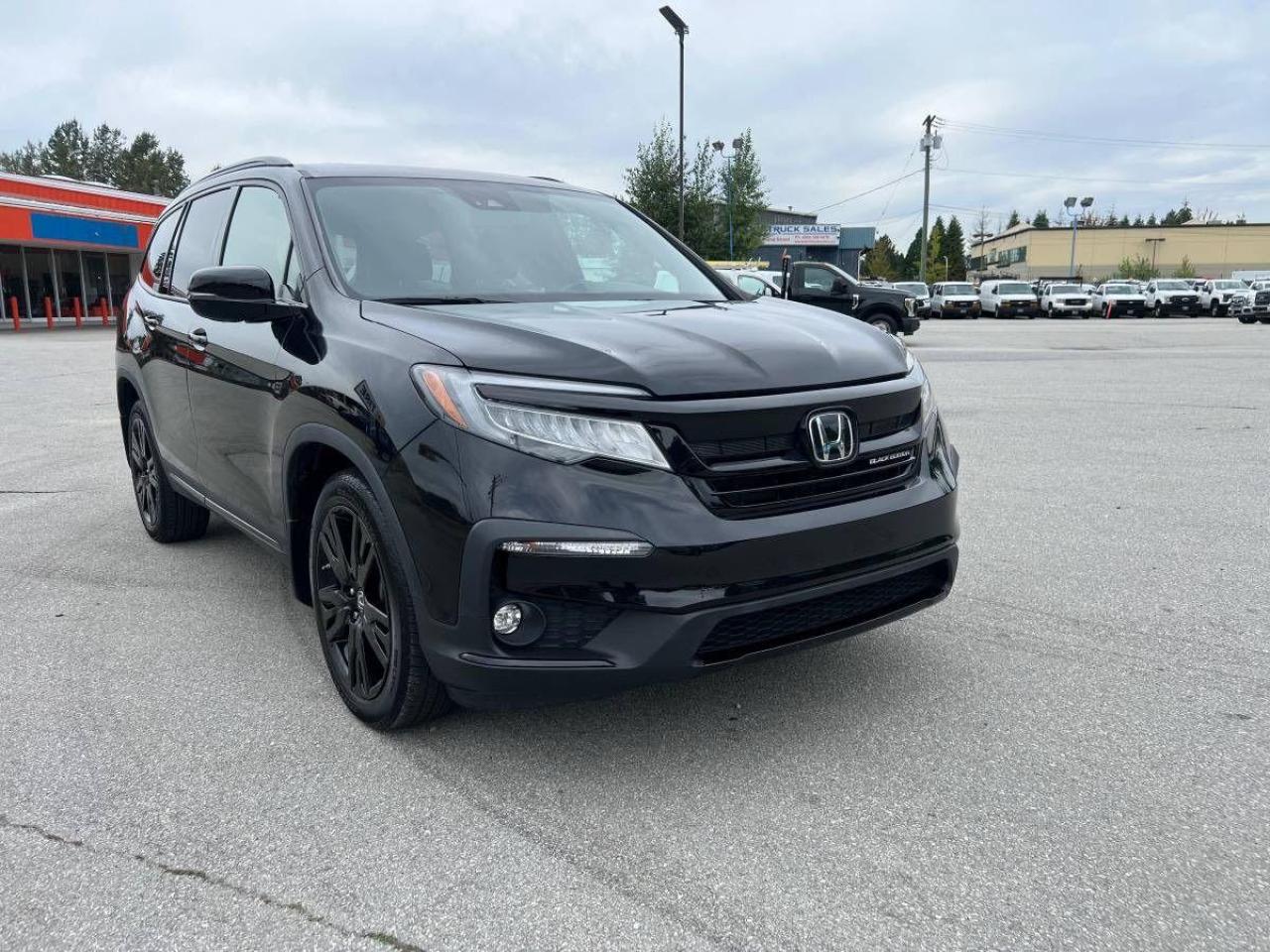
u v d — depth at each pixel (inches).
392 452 104.5
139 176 3366.1
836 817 99.0
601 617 97.7
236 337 141.9
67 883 89.0
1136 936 80.7
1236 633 147.8
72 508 231.6
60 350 767.7
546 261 146.1
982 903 85.1
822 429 104.7
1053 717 120.6
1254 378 510.3
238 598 167.6
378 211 141.6
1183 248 3565.5
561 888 88.0
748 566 99.2
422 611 104.1
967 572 179.0
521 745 114.7
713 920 83.4
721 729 118.3
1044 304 1707.7
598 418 97.8
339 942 81.0
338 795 104.0
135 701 127.2
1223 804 100.6
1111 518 216.8
